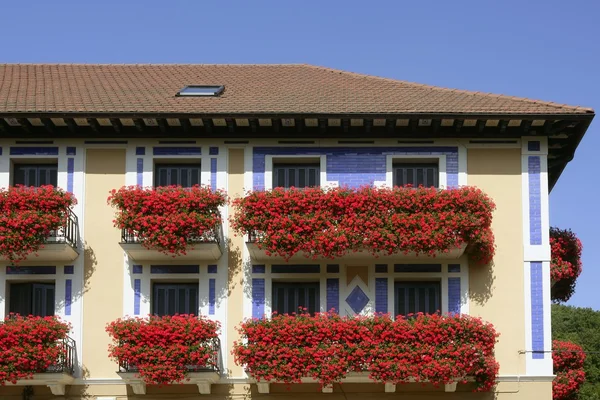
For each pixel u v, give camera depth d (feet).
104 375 96.53
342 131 100.32
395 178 100.99
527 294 97.96
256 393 96.07
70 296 98.12
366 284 98.37
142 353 92.48
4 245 94.48
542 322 97.40
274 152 100.63
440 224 94.89
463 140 100.78
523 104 99.40
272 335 93.04
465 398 95.71
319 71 119.03
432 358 92.27
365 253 97.19
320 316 94.22
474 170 100.22
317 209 96.12
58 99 102.12
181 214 95.30
